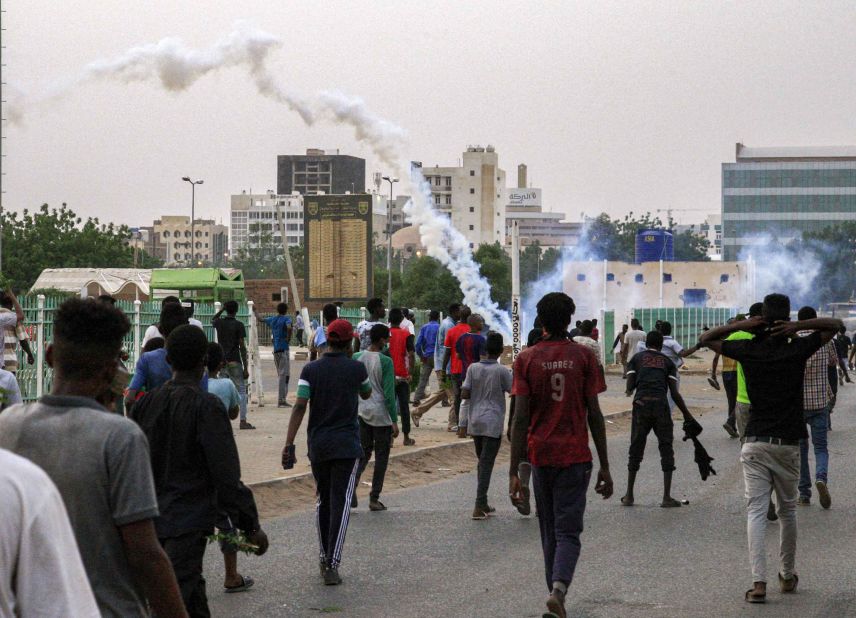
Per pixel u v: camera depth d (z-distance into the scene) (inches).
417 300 2822.3
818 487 472.7
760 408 330.0
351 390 359.6
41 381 765.3
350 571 363.9
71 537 110.7
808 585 340.2
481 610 310.7
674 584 341.7
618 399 1140.5
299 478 542.3
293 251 4847.4
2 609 105.3
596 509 487.8
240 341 754.8
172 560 245.6
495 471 629.6
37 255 2984.7
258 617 303.7
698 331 2407.7
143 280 2032.5
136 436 150.5
